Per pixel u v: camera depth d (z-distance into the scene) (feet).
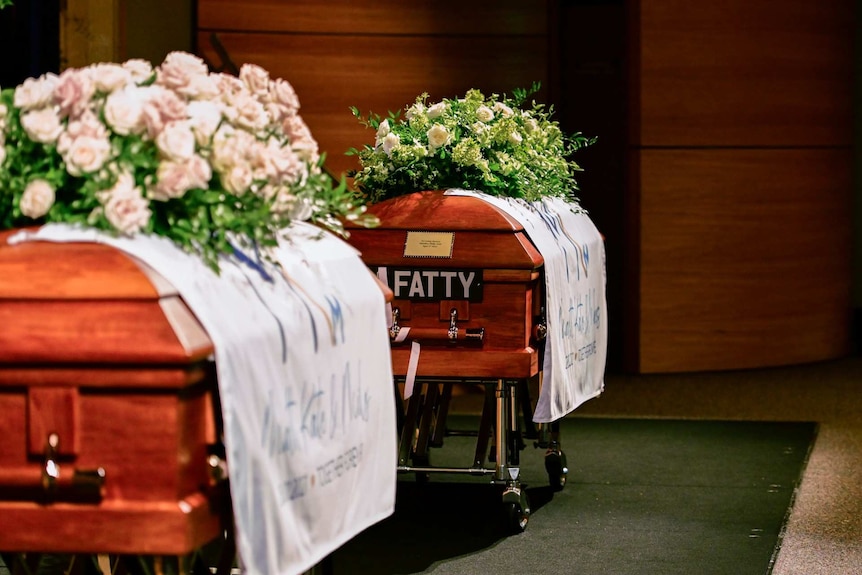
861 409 25.81
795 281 31.42
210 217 8.81
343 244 10.84
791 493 18.45
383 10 28.76
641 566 14.60
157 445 7.79
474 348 15.42
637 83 29.81
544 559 14.94
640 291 30.22
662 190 30.04
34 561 9.91
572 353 17.02
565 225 17.87
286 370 8.64
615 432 23.52
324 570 11.03
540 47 29.14
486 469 16.28
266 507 8.23
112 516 7.77
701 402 26.68
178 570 7.97
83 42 25.27
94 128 8.40
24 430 7.83
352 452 9.87
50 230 8.15
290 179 9.11
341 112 28.84
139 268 7.85
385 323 10.78
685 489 18.81
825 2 31.48
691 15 29.78
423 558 14.99
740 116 30.27
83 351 7.63
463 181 16.61
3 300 7.79
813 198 31.60
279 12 28.63
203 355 7.70
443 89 29.01
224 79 9.53
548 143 18.43
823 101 31.68
